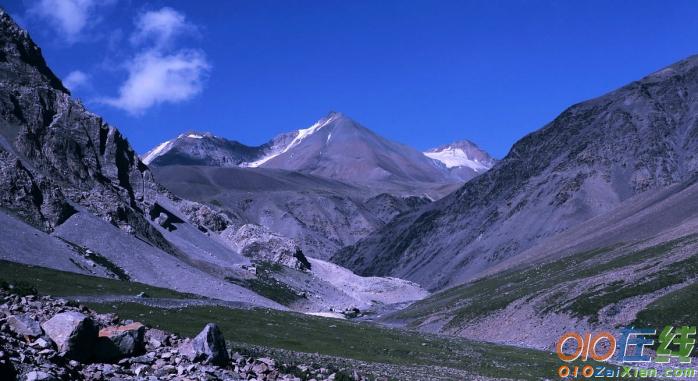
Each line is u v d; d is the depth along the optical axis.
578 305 132.12
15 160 154.88
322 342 84.06
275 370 38.72
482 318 158.12
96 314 40.88
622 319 119.44
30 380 24.70
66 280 102.31
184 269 165.38
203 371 33.06
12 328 30.75
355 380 45.69
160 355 34.28
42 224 148.12
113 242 157.62
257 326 89.50
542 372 80.25
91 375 28.97
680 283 124.81
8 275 96.00
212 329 36.41
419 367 71.62
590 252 196.25
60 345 30.59
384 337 101.38
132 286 109.44
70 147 187.62
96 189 185.50
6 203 146.62
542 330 131.88
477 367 78.44
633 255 160.25
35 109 187.12
